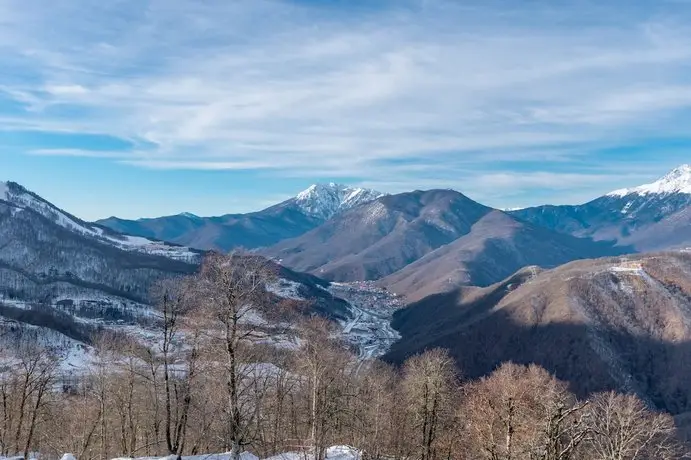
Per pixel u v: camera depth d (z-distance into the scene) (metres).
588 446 45.19
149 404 40.75
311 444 38.34
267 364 42.44
